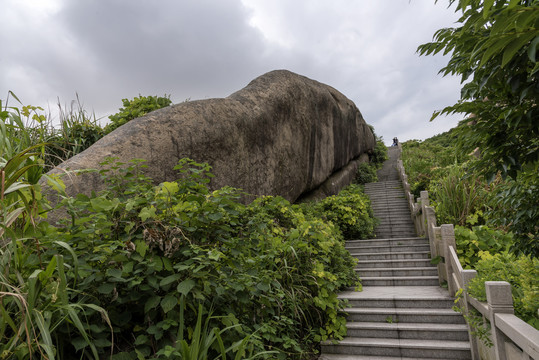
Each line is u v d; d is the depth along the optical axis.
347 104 16.52
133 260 2.65
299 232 5.29
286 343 3.86
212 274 2.93
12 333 2.09
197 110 6.56
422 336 5.01
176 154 5.69
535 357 1.99
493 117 1.77
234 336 2.92
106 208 2.62
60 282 1.95
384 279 7.23
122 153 4.92
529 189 2.40
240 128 7.50
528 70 1.46
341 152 15.05
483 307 3.32
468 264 6.56
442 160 15.21
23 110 2.84
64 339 2.26
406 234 11.29
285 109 9.82
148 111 7.31
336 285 5.68
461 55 1.73
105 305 2.57
